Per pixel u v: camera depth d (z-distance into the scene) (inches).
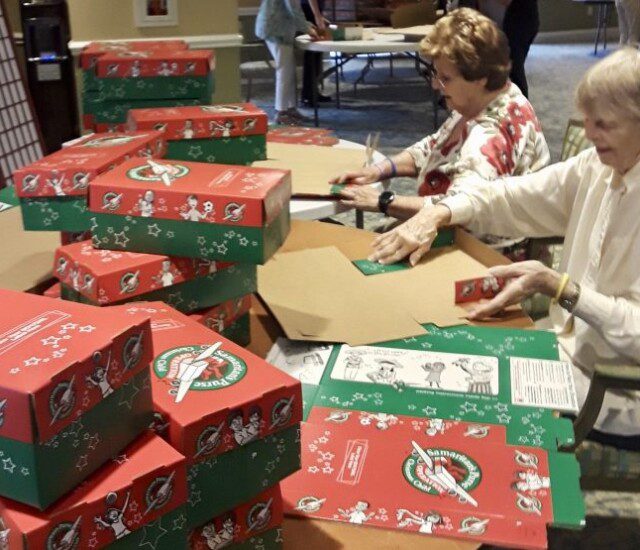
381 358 58.8
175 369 40.6
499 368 57.8
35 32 132.3
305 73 292.4
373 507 43.5
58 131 138.0
